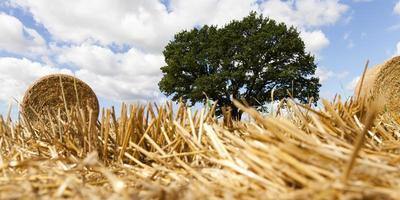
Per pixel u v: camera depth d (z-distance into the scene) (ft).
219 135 8.47
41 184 5.74
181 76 117.08
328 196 4.31
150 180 7.11
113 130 12.32
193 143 8.69
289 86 109.19
